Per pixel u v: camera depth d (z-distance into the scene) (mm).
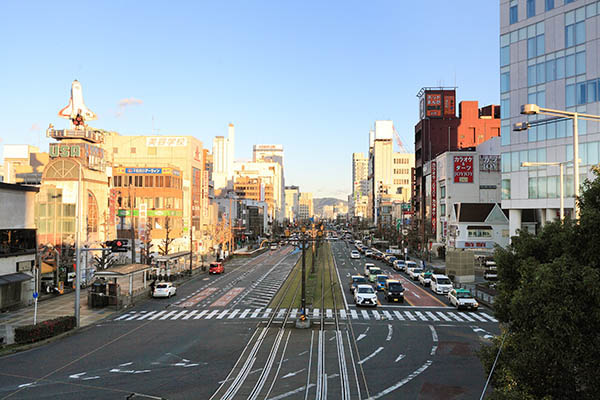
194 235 98625
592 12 47750
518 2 55438
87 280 52719
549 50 51875
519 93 55250
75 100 57406
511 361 12000
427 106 115562
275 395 18125
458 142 113125
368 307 40156
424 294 48031
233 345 26438
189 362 22906
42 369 21734
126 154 96812
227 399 17672
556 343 10484
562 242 12703
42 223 51625
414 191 121875
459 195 86062
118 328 31469
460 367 21891
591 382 10211
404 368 21797
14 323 33125
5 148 106562
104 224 58656
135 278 56875
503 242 77750
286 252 115500
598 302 10133
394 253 91312
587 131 48281
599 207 12203
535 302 11047
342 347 25938
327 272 69312
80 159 54375
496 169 85875
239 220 141625
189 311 38125
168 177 83812
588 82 48031
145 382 19766
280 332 29922
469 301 38469
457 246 78938
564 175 50250
